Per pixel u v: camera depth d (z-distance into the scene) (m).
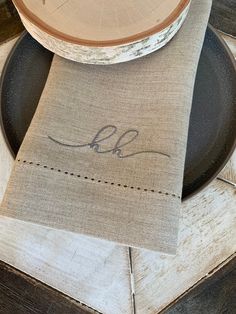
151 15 0.31
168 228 0.29
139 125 0.32
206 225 0.35
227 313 0.47
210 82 0.36
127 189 0.30
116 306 0.35
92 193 0.30
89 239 0.35
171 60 0.33
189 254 0.35
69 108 0.32
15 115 0.35
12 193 0.30
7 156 0.36
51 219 0.30
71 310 0.45
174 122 0.31
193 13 0.35
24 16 0.31
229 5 0.48
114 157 0.31
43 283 0.35
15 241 0.35
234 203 0.36
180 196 0.30
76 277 0.35
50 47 0.32
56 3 0.31
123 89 0.33
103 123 0.32
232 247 0.35
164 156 0.30
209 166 0.34
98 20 0.31
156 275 0.35
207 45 0.38
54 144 0.31
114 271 0.35
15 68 0.37
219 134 0.35
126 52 0.31
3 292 0.46
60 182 0.30
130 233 0.29
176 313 0.47
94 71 0.34
